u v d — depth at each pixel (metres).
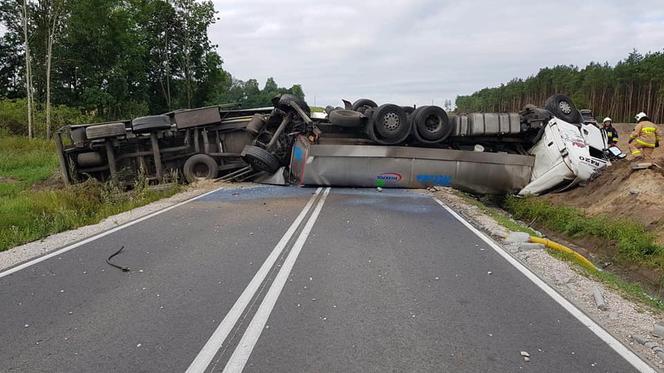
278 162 14.89
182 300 5.13
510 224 9.73
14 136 28.31
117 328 4.45
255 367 3.74
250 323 4.54
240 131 15.73
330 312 4.82
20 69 38.62
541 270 6.47
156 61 50.94
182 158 15.48
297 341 4.18
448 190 13.79
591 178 13.70
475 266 6.46
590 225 10.41
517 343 4.21
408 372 3.68
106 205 11.29
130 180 14.81
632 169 12.09
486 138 15.41
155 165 14.88
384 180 14.21
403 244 7.55
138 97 47.31
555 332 4.45
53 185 15.23
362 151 14.12
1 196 13.09
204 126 15.16
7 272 6.19
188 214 9.95
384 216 9.82
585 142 14.40
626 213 10.88
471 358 3.92
